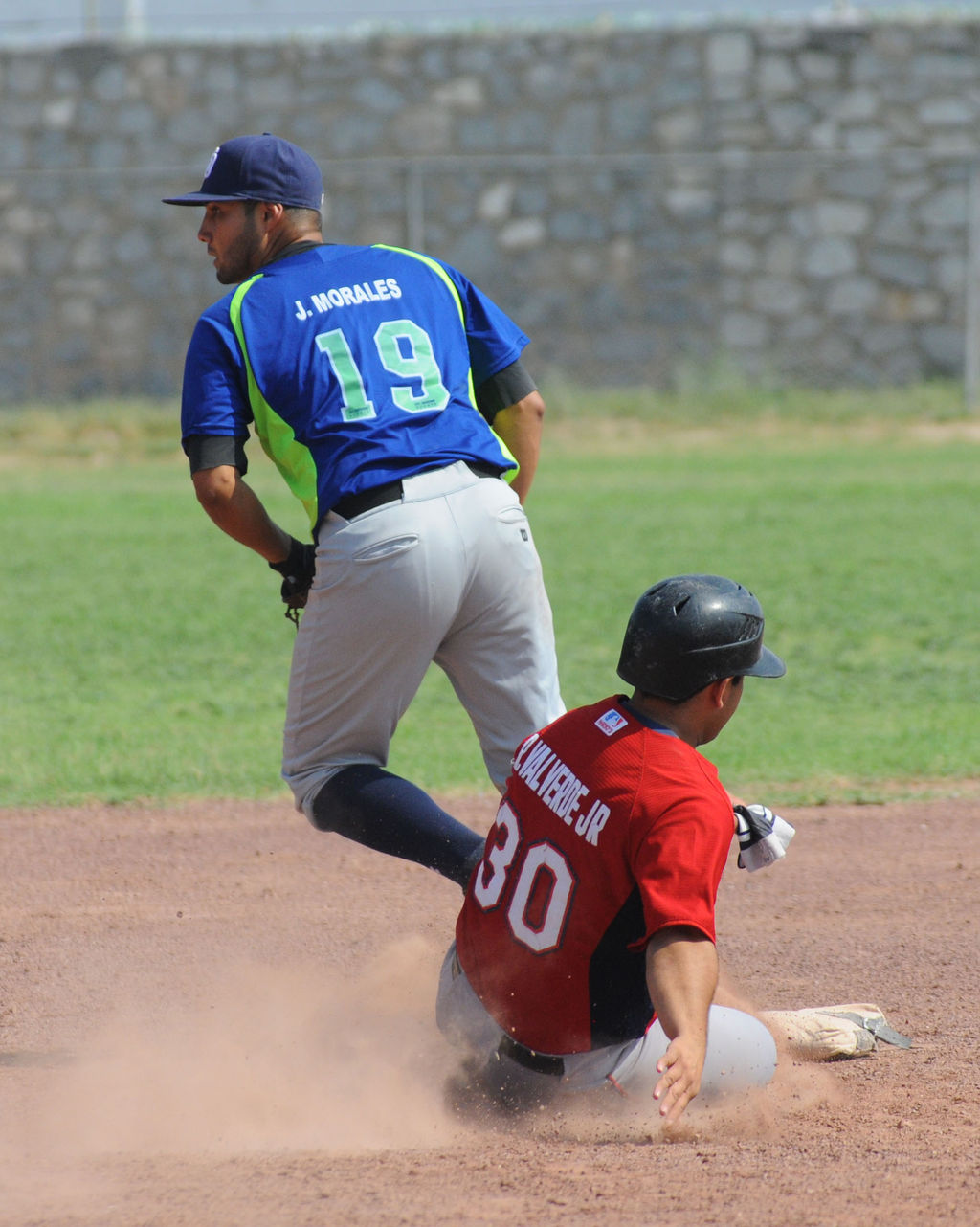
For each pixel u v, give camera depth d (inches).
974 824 850.1
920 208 2856.8
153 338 2984.7
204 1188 411.8
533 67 2910.9
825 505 2004.2
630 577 1577.3
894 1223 375.9
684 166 2856.8
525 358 2938.0
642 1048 465.7
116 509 2110.0
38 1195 409.7
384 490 523.5
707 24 2876.5
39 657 1291.8
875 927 693.9
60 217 2967.5
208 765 971.9
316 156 2955.2
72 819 871.1
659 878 423.2
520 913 456.1
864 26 2861.7
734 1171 420.5
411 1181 415.2
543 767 455.5
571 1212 385.4
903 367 2893.7
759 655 451.5
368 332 544.1
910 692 1143.0
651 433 2716.5
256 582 1619.1
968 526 1839.3
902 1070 530.0
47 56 2952.8
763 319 2898.6
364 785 548.4
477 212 2918.3
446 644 559.8
